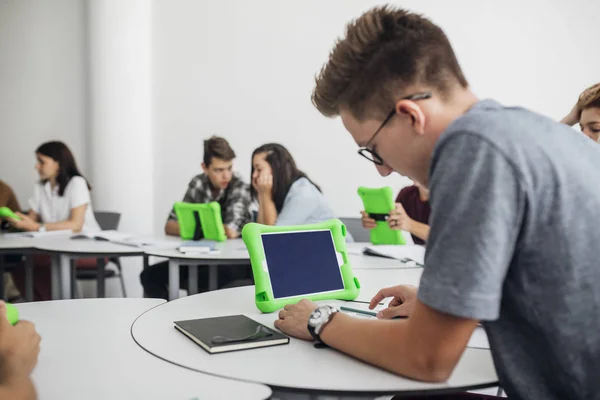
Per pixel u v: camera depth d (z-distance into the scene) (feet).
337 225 4.31
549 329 2.21
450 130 2.31
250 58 12.73
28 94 13.14
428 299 2.25
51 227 9.71
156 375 2.52
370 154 2.77
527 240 2.16
